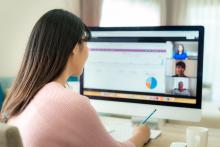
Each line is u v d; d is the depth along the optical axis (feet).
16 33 6.63
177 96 4.02
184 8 9.89
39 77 2.79
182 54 3.94
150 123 4.27
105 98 4.44
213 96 9.43
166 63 4.04
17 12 6.61
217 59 9.70
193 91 3.93
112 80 4.37
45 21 2.86
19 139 2.09
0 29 6.24
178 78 4.00
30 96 2.77
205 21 9.76
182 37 3.92
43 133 2.51
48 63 2.79
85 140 2.53
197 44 3.85
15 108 2.83
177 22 9.96
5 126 2.07
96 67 4.44
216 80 9.70
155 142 3.67
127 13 9.91
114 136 3.84
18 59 6.74
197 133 3.17
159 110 4.13
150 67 4.13
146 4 9.93
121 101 4.35
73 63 3.03
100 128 2.64
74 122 2.51
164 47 4.03
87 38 3.20
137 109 4.26
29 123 2.61
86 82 4.53
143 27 4.11
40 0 7.20
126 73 4.28
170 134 4.00
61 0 7.93
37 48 2.81
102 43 4.36
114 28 4.27
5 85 6.14
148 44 4.11
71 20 2.93
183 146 3.39
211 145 3.50
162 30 4.01
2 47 6.32
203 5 9.74
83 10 8.93
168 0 9.98
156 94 4.13
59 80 2.89
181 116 4.02
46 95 2.66
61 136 2.49
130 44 4.21
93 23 9.04
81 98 2.63
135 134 3.51
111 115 4.90
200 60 3.85
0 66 6.31
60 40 2.80
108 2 9.59
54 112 2.55
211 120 5.54
